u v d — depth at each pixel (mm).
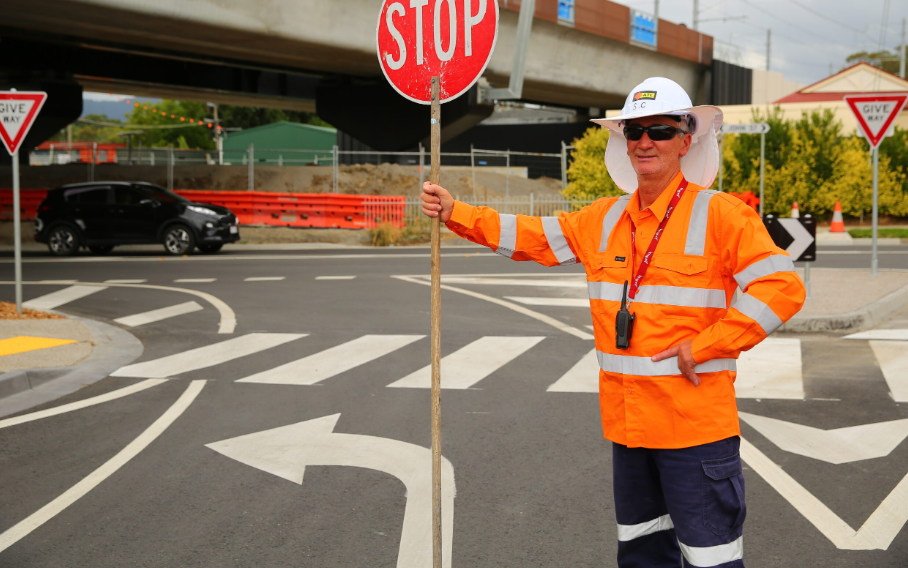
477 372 7938
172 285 14664
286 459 5426
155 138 85812
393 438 5859
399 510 4547
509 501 4664
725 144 28141
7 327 10203
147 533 4270
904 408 6484
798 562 3846
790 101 42688
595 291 2836
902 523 4281
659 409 2652
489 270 16797
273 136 61000
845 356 8406
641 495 2836
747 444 5656
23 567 3887
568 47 39875
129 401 7012
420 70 3209
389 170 36469
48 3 22766
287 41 28281
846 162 27438
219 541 4164
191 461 5414
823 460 5305
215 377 7863
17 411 6746
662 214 2707
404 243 25328
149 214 20859
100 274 16453
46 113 36719
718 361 2650
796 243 11586
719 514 2645
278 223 27688
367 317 11133
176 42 28672
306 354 8852
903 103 13586
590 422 6238
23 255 21344
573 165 29547
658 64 47125
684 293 2641
